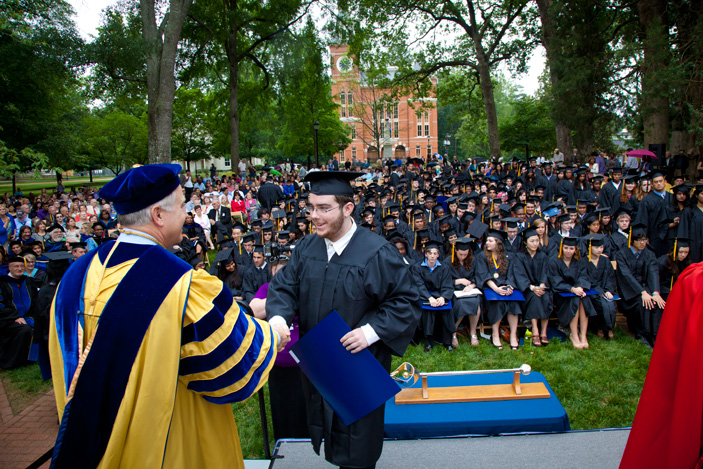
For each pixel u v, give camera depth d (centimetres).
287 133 3794
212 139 4044
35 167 1100
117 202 151
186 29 2155
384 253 198
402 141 6225
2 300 619
